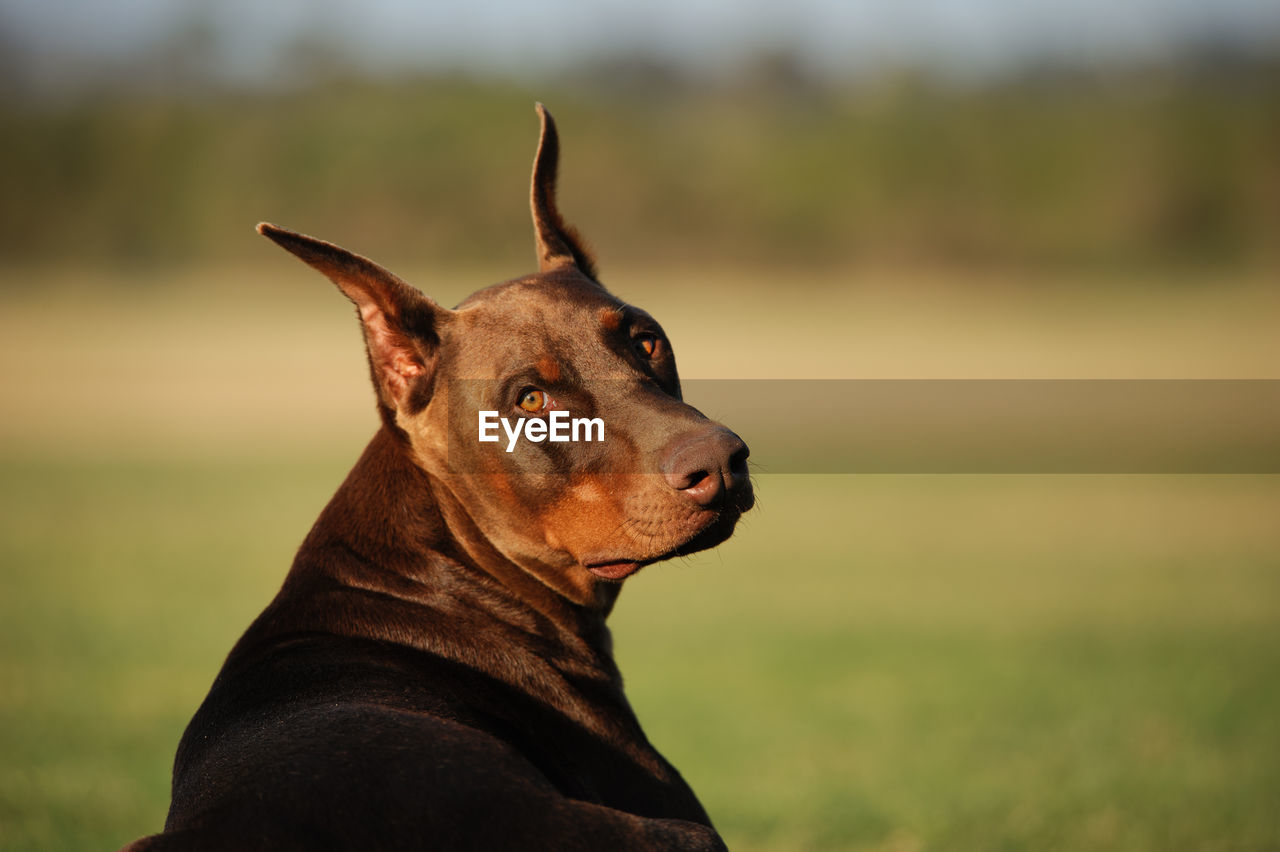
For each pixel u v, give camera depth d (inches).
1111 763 279.0
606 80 3294.8
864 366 1235.9
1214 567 546.6
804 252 2410.2
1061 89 2819.9
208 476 796.0
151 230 2541.8
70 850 206.8
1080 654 394.3
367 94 2792.8
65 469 828.6
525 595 148.9
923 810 248.7
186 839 103.3
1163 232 2476.6
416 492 148.1
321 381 1321.4
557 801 110.7
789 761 289.0
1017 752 291.0
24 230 2564.0
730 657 397.4
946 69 2874.0
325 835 104.1
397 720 115.7
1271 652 393.1
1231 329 1593.3
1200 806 246.2
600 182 2485.2
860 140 2586.1
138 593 466.0
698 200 2463.1
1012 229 2460.6
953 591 501.4
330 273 147.3
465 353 146.5
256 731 120.3
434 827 105.7
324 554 147.2
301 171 2544.3
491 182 2503.7
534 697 140.7
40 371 1392.7
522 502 143.6
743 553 598.2
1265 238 2442.2
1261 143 2522.1
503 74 3016.7
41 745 275.7
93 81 2952.8
